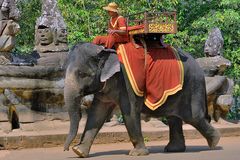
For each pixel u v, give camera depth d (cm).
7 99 1655
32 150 1456
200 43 2991
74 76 1199
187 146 1511
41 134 1547
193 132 1794
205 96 1355
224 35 2827
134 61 1237
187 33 2984
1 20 1722
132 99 1240
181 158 1166
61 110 1744
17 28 1734
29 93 1688
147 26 1232
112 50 1234
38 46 1830
